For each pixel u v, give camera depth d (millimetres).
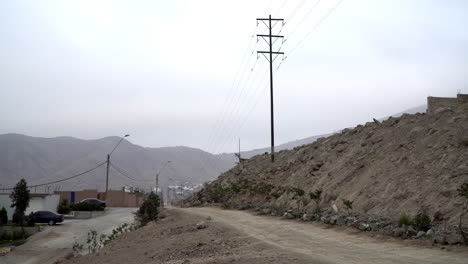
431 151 20500
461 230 12297
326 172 30109
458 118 21781
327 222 18922
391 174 21422
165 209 50656
